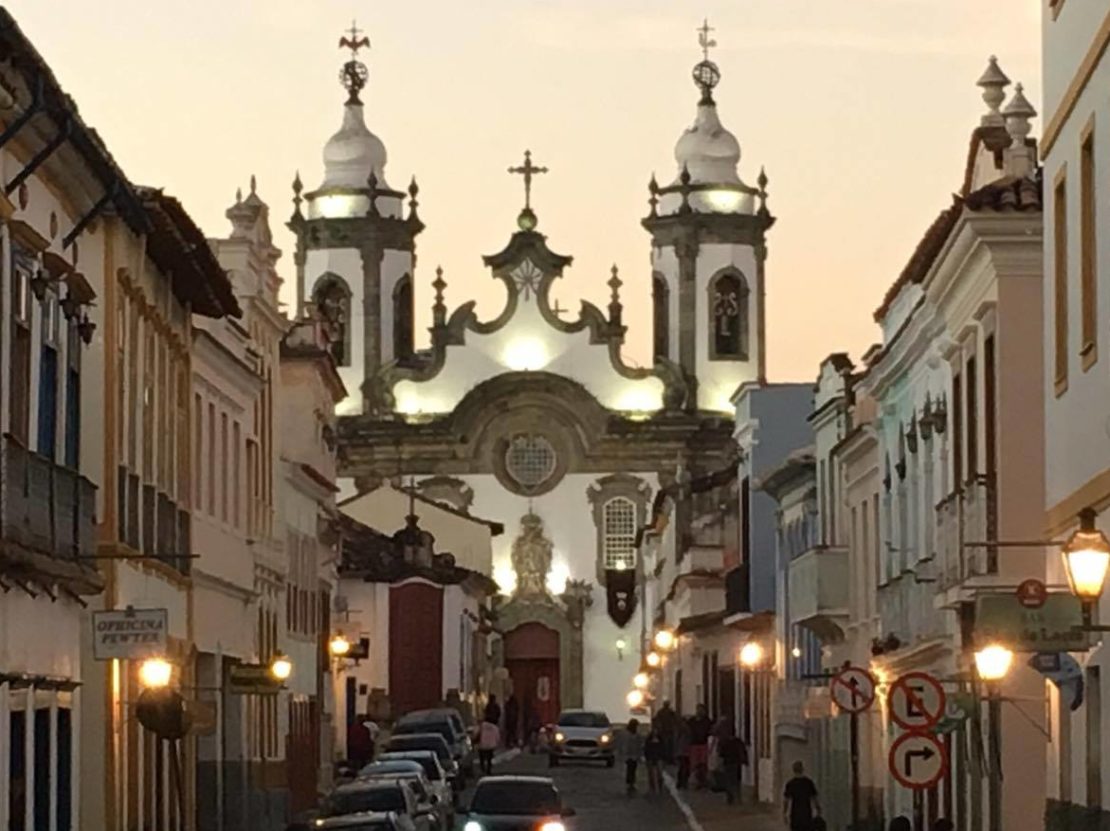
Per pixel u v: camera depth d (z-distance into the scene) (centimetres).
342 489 11319
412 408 11450
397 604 8619
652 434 11269
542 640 11275
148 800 3353
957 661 3353
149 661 2958
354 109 11975
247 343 4678
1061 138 2439
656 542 10069
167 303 3550
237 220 4897
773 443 6625
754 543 6600
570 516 11300
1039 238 3036
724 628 7125
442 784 4716
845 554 4806
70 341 2725
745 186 11650
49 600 2622
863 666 4588
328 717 6462
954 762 3447
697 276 11562
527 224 11500
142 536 3288
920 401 3825
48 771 2612
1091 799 2314
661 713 7581
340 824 3325
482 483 11306
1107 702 2225
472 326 11462
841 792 4759
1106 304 2214
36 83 2298
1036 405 3042
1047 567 2764
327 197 11762
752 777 6494
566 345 11444
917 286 3769
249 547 4628
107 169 2761
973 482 3123
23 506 2333
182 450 3734
